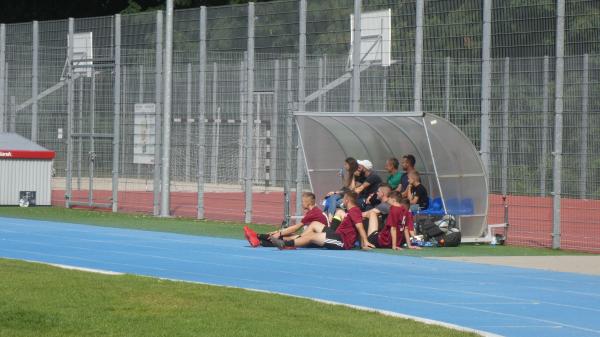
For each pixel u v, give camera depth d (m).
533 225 77.88
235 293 42.84
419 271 54.50
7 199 102.62
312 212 65.69
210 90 89.00
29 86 105.81
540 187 69.44
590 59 65.81
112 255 61.56
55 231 77.56
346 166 71.56
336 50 78.44
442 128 69.00
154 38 92.50
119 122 96.62
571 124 67.19
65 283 44.50
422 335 34.03
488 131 71.06
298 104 81.00
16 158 102.44
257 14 84.44
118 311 37.34
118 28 96.06
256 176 87.12
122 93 96.12
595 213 84.00
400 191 69.94
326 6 79.25
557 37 67.31
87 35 99.06
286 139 83.06
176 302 39.72
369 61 76.12
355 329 34.72
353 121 74.38
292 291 46.66
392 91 74.81
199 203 89.50
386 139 75.88
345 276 52.09
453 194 70.81
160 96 92.31
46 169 104.38
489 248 68.00
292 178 84.12
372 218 66.12
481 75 70.69
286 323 35.47
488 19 70.31
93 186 102.31
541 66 68.56
